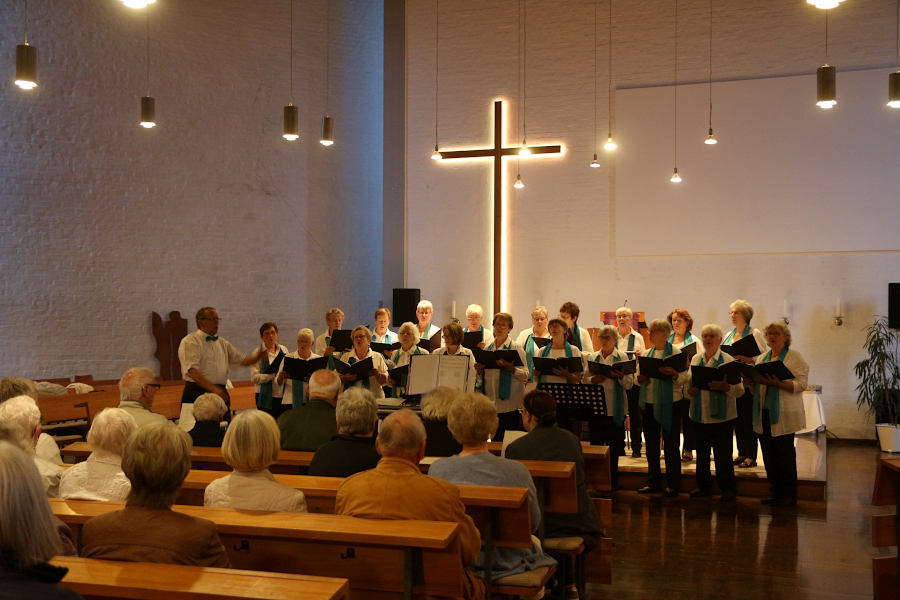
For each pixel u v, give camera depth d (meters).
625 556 5.01
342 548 2.59
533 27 10.41
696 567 4.78
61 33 9.62
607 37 10.15
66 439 7.17
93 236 9.83
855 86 9.31
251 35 10.92
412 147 10.78
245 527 2.53
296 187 11.23
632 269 10.02
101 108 9.88
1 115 9.30
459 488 3.12
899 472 3.94
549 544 3.82
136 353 10.10
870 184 9.26
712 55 9.80
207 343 6.77
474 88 10.59
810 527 5.64
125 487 3.02
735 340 6.84
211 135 10.63
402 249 10.77
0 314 9.27
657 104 9.93
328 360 7.00
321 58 11.43
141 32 10.15
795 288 9.48
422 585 2.58
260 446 2.89
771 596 4.29
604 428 6.76
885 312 9.21
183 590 1.99
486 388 6.62
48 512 1.49
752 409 7.00
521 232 10.37
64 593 1.49
